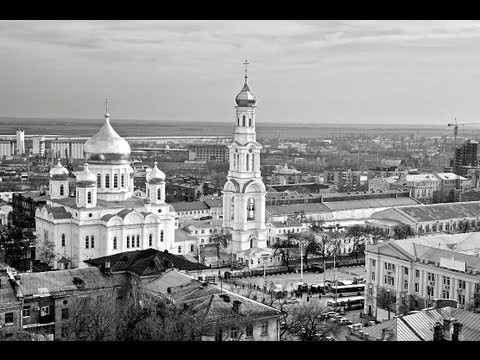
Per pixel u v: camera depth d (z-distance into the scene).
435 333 132.38
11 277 162.00
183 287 163.38
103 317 134.62
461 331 130.25
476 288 196.12
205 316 142.88
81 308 143.12
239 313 146.12
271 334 149.00
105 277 174.75
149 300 154.62
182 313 140.88
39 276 168.88
